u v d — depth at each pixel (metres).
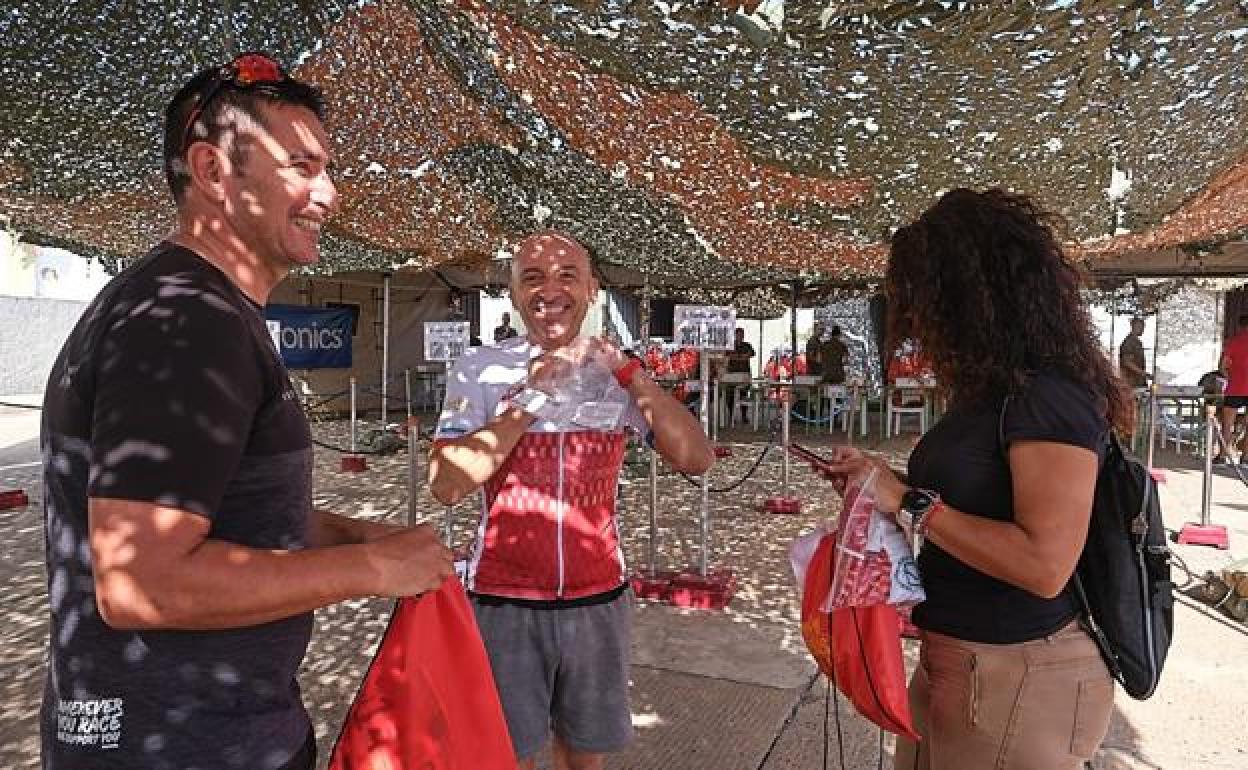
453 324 9.49
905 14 2.99
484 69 4.64
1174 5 2.86
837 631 2.00
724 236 8.00
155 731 1.24
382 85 5.27
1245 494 9.31
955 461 1.81
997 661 1.77
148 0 3.96
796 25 3.00
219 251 1.39
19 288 23.98
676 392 13.60
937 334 1.83
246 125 1.35
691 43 3.47
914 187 5.52
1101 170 5.07
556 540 2.36
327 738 3.52
